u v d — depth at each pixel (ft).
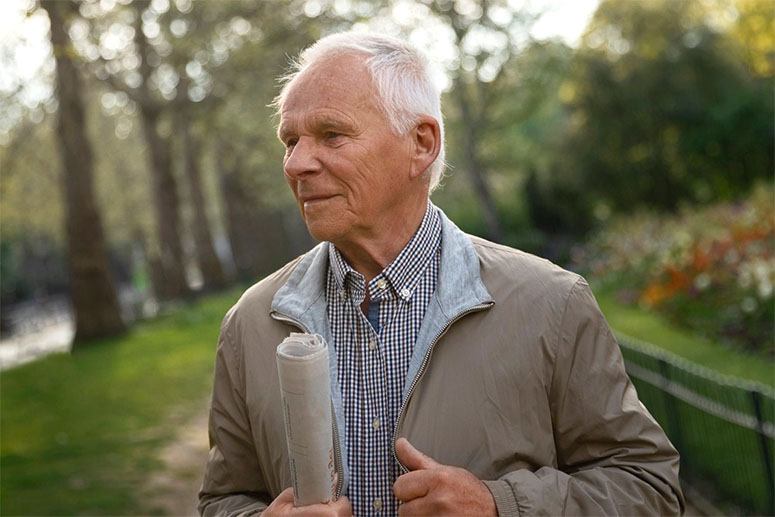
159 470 22.99
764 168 78.33
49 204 83.30
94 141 103.24
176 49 51.96
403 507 4.69
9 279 146.30
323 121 4.99
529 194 88.69
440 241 5.60
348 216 5.08
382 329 5.36
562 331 5.17
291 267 5.97
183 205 113.91
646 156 80.74
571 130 84.17
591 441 5.21
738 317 30.76
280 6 50.21
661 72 78.48
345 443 5.26
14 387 40.42
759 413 14.62
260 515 4.97
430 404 5.10
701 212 55.57
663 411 19.16
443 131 5.49
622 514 4.84
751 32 82.02
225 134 77.71
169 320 65.26
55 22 35.65
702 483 17.56
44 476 22.48
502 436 5.04
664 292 37.68
